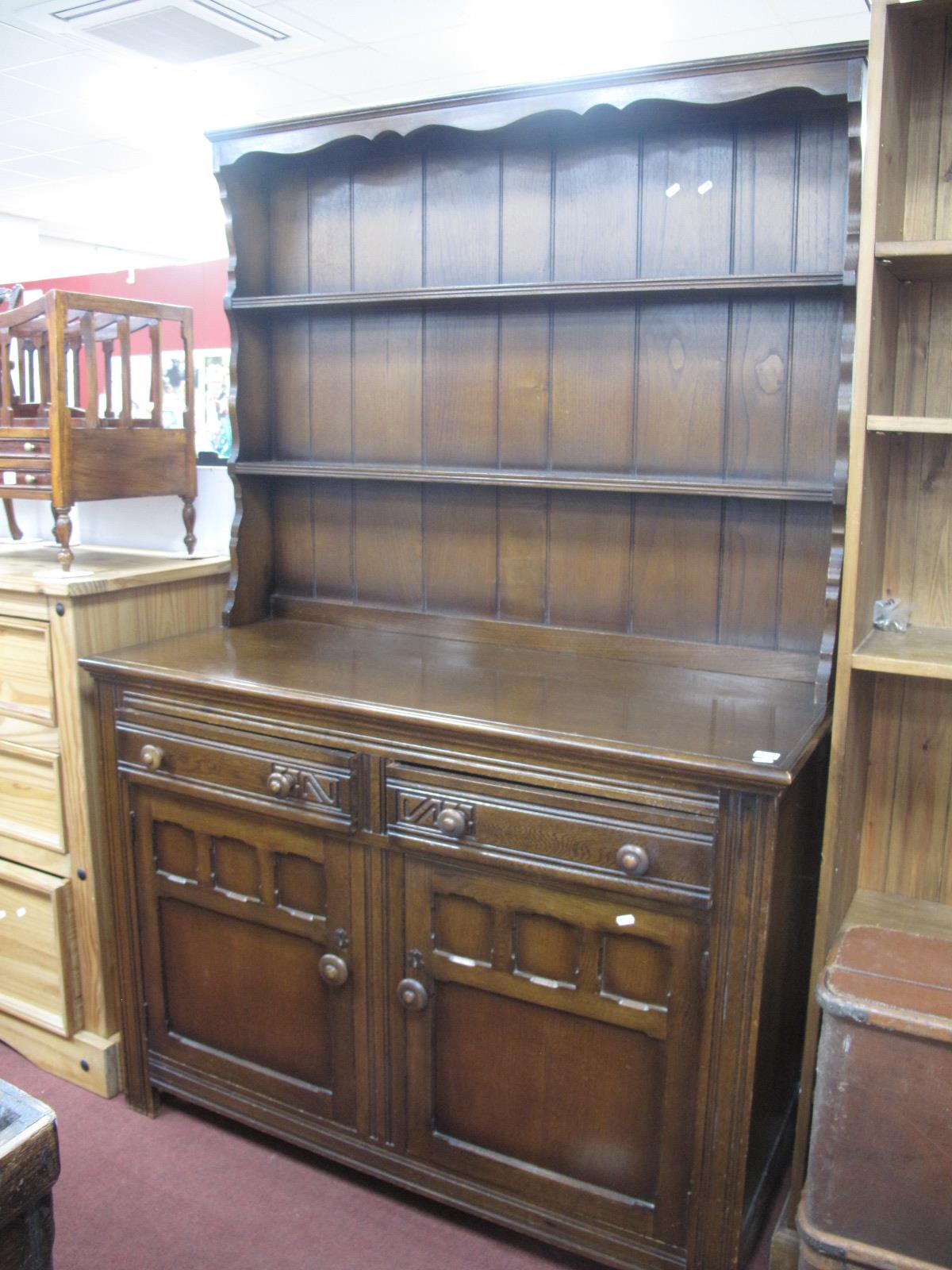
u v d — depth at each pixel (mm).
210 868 2094
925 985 1479
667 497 2133
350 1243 1935
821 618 2037
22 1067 2488
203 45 5383
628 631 2225
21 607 2258
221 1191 2066
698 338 2053
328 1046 2029
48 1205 1012
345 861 1917
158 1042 2256
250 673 2051
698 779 1571
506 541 2311
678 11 4891
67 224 10047
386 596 2480
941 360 1834
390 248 2320
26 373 2939
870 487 1702
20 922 2412
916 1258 1465
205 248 11195
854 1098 1451
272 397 2516
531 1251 1929
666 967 1678
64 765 2271
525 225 2174
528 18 5043
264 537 2562
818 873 2004
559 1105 1816
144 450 2480
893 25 1570
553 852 1704
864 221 1565
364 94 6180
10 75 5855
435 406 2328
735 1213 1689
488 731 1712
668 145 2021
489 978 1819
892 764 1985
